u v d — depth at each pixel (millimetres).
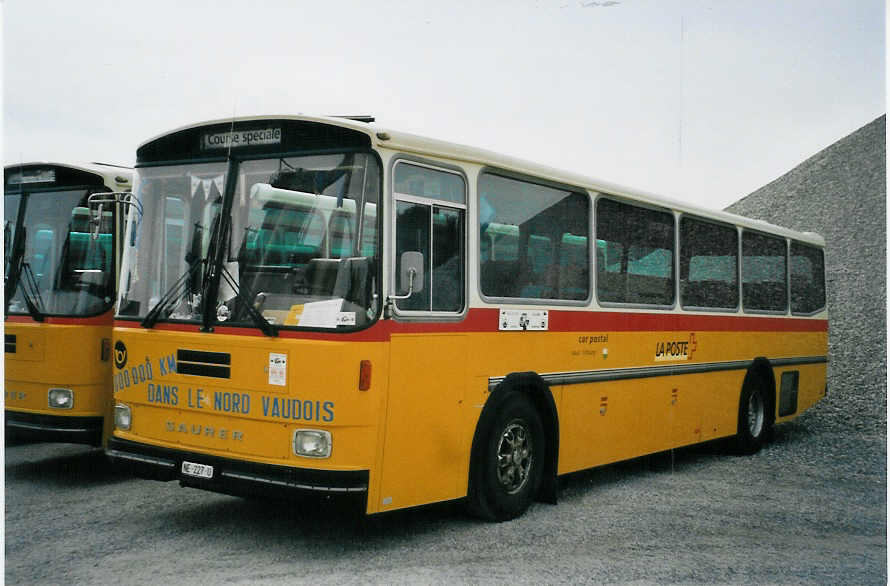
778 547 6656
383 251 5688
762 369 11336
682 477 9383
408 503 5902
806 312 12664
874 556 6516
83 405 7793
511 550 6137
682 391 9453
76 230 8039
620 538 6625
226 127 6191
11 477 8164
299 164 5910
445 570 5586
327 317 5559
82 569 5414
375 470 5609
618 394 8305
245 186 6051
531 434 7176
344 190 5766
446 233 6293
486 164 6703
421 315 5984
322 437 5457
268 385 5594
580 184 7855
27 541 6047
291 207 5879
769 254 11664
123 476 8266
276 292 5750
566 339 7535
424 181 6117
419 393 5953
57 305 7914
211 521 6641
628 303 8516
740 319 10773
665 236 9266
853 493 8797
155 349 6121
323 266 5695
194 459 5832
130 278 6438
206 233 6125
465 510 6934
